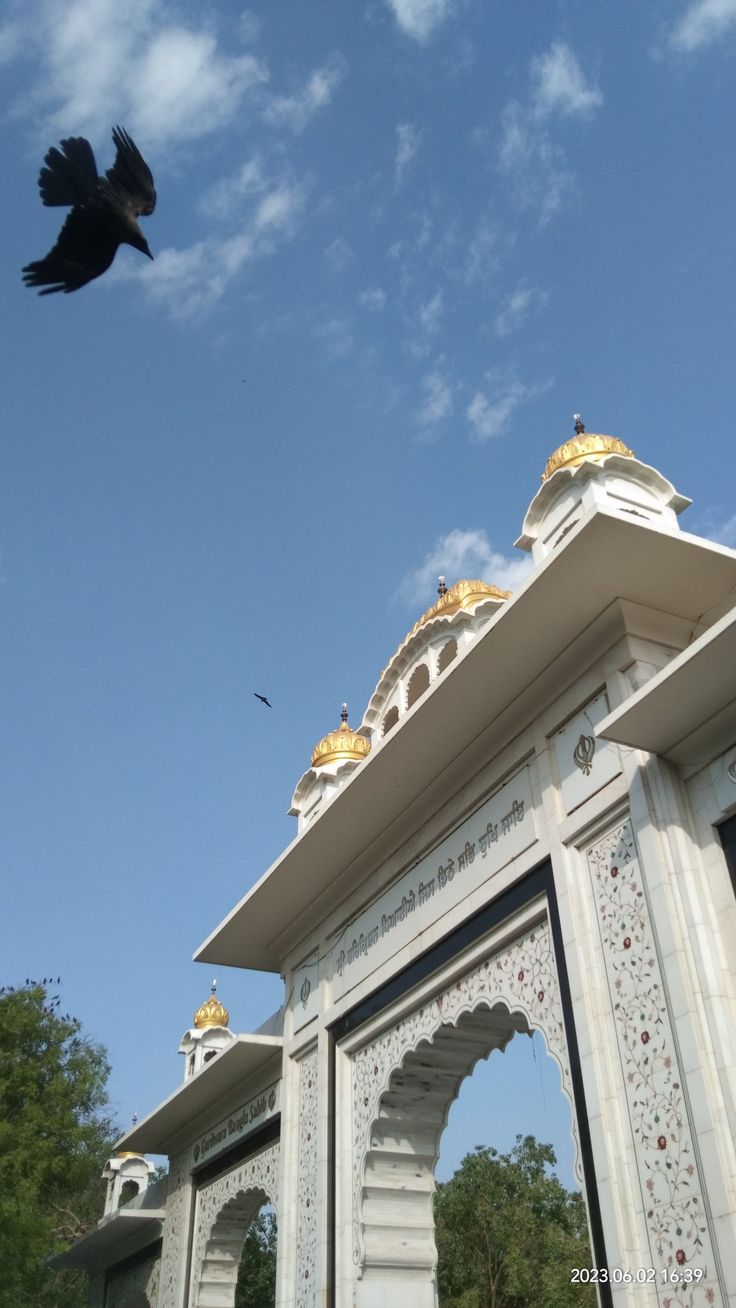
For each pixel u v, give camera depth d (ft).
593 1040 28.25
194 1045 74.28
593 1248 26.37
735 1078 24.07
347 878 45.24
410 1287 39.24
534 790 34.04
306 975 48.55
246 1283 93.15
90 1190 94.79
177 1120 64.08
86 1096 71.00
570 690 33.50
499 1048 39.68
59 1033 71.05
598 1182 26.53
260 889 46.68
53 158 13.14
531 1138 101.65
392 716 50.29
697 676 25.85
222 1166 58.90
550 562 30.12
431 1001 38.11
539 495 36.91
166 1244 65.21
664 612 31.83
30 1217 60.29
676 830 27.43
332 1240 40.29
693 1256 23.71
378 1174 40.19
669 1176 24.97
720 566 30.42
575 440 37.70
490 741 36.76
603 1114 27.09
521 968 33.19
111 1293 77.20
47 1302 86.07
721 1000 25.07
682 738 28.17
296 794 53.26
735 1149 23.53
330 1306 39.06
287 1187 45.37
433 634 46.57
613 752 30.66
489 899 34.96
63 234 12.84
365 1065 42.04
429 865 39.58
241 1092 57.41
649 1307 24.39
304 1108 46.24
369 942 42.91
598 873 30.27
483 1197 93.35
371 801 40.65
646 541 29.43
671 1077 25.76
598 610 31.76
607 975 28.81
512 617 31.91
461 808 38.11
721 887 26.48
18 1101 68.03
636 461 35.53
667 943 26.50
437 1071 40.16
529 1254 90.63
